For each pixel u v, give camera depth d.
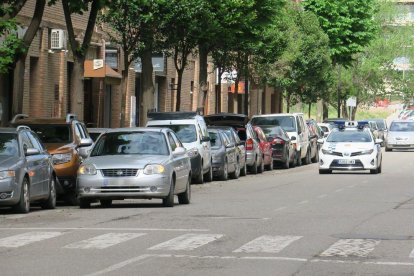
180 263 21.88
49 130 43.06
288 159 79.12
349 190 49.91
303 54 113.38
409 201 41.91
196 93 109.06
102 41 80.75
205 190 50.62
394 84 168.00
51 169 38.94
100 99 82.25
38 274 20.19
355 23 126.50
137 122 91.38
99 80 82.00
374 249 24.58
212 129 62.41
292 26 105.44
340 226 30.45
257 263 21.91
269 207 38.34
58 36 70.69
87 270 20.77
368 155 68.31
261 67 98.00
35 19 44.75
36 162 37.16
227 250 24.20
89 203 38.59
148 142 39.47
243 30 75.75
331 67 123.94
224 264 21.72
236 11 70.50
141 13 61.38
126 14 61.50
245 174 67.00
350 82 153.50
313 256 23.17
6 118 64.75
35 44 69.94
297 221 32.09
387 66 156.62
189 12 62.94
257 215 34.44
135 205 39.88
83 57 50.16
